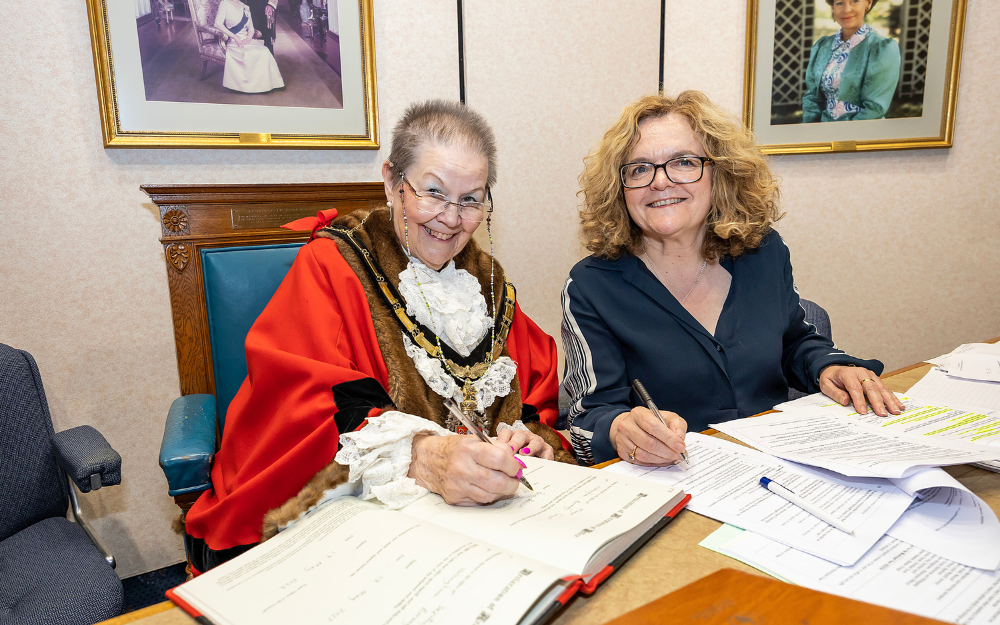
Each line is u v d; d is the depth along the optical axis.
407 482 0.79
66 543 1.28
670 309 1.27
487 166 1.17
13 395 1.34
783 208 2.59
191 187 1.70
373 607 0.51
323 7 1.99
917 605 0.51
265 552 0.64
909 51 2.32
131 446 1.91
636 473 0.83
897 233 2.48
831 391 1.11
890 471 0.70
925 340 2.53
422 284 1.22
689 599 0.48
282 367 1.04
